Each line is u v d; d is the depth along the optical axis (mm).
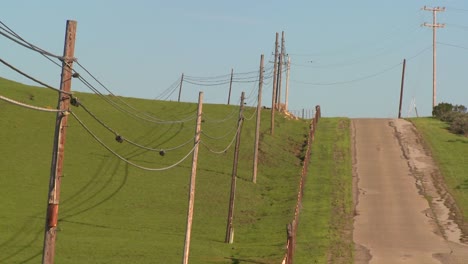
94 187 139000
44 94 195750
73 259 90188
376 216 128125
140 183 144375
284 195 146125
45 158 150375
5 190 128500
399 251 104875
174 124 192625
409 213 130750
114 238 106000
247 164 170250
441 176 160375
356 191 147250
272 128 198375
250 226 124062
